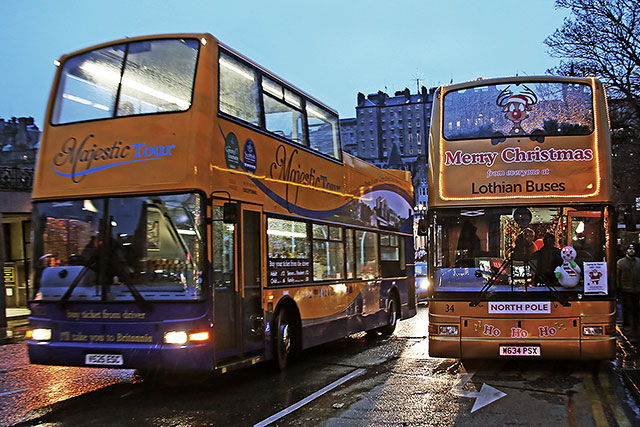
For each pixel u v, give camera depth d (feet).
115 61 28.27
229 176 28.17
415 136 457.27
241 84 30.35
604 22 83.97
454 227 31.78
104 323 25.75
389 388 28.09
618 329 49.62
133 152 26.71
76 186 27.17
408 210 57.57
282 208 33.45
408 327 57.16
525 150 31.76
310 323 35.86
